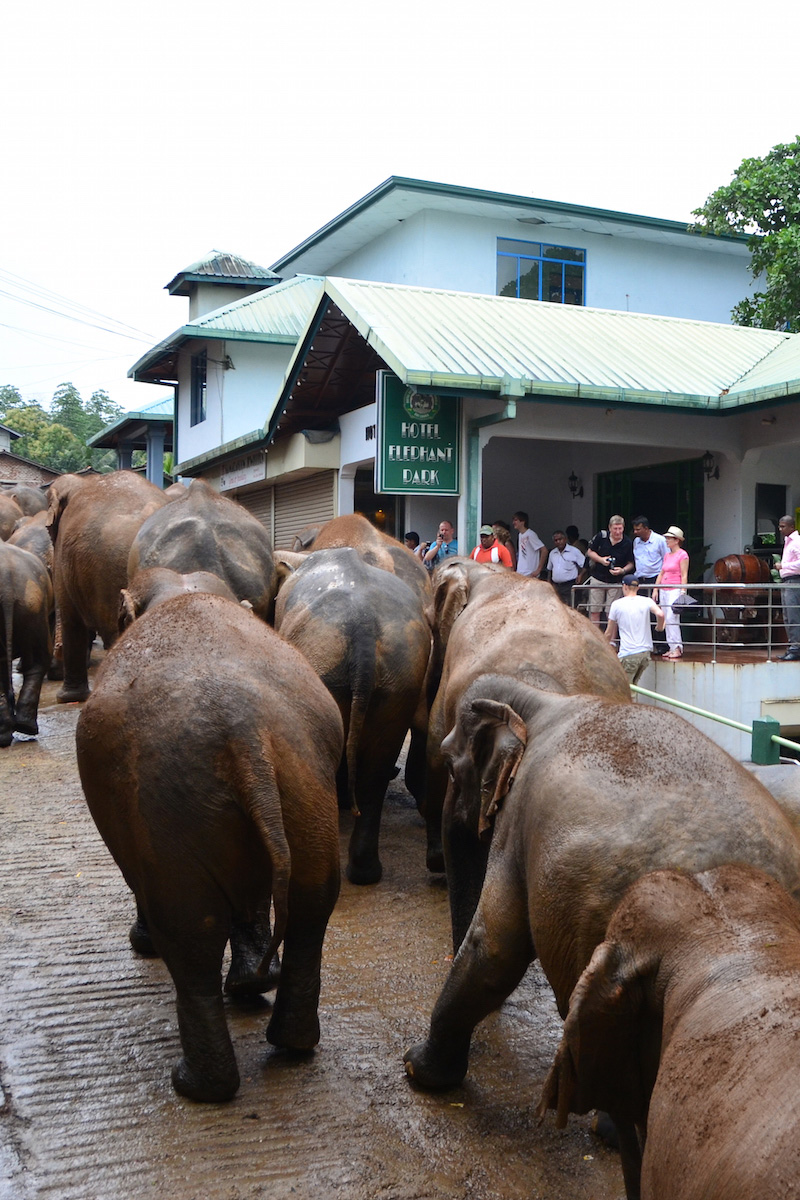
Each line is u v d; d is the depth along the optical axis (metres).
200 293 26.47
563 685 4.26
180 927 3.56
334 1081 3.92
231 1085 3.73
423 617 6.38
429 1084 3.84
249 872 3.60
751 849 2.55
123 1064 4.03
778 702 11.82
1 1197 3.19
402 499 17.08
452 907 4.55
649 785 2.74
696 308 24.14
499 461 18.45
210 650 3.74
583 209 21.92
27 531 14.75
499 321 15.66
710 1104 1.92
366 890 6.14
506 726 3.52
